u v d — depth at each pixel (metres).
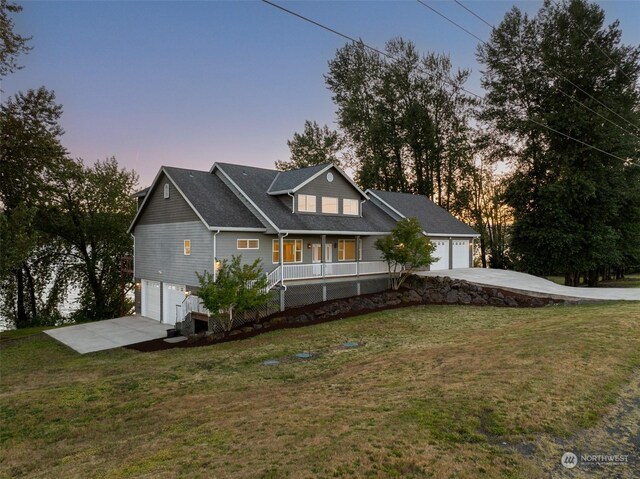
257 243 19.77
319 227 21.02
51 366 13.93
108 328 20.19
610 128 26.78
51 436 7.77
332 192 23.33
